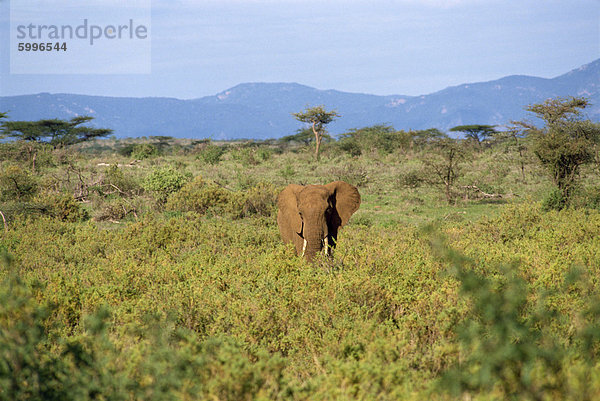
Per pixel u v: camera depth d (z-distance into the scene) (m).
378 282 6.55
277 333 5.85
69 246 11.61
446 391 3.63
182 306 6.20
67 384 3.88
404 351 4.77
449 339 4.87
